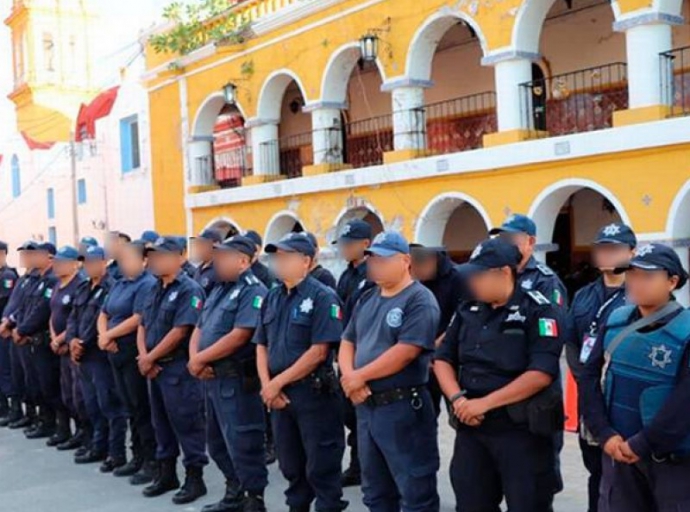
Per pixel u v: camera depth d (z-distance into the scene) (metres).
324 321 5.57
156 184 20.62
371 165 16.20
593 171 11.39
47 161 28.64
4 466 8.16
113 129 22.84
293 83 20.03
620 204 11.06
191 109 18.98
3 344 9.98
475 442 4.52
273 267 5.72
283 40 16.31
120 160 22.48
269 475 7.41
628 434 3.90
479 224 17.59
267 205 17.11
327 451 5.66
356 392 5.00
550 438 4.45
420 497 4.94
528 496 4.40
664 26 10.83
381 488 5.12
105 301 7.57
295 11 15.77
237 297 6.15
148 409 7.34
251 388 6.13
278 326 5.69
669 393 3.76
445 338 4.74
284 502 6.67
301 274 5.67
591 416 4.05
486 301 4.45
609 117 14.20
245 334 6.04
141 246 7.41
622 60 14.02
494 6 12.49
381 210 14.61
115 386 7.65
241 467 6.13
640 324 3.90
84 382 7.95
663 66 10.82
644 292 3.83
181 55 18.98
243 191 17.53
